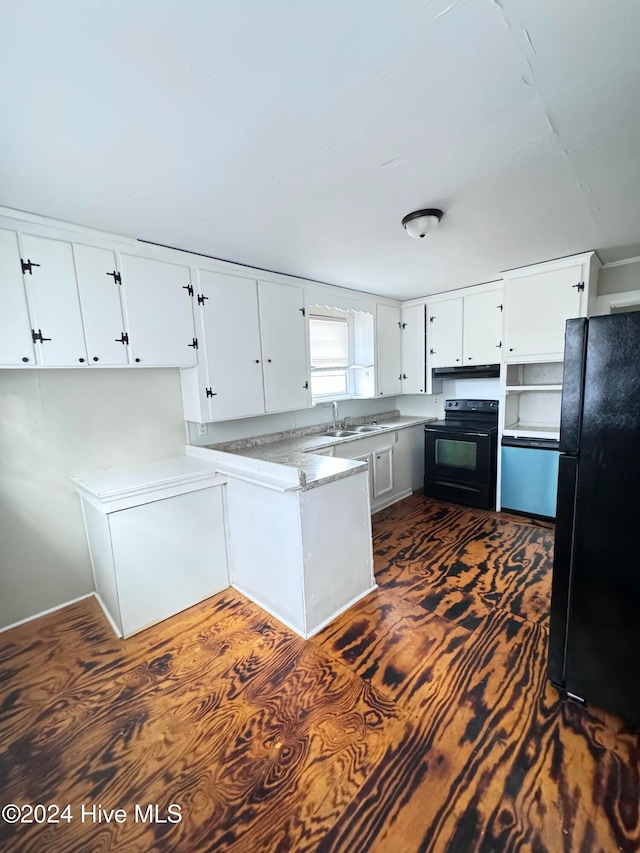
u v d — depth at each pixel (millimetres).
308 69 1061
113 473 2428
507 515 3635
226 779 1314
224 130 1312
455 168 1616
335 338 4160
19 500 2242
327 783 1280
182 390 2891
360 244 2479
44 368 2119
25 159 1430
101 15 881
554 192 1849
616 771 1265
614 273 3240
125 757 1412
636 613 1366
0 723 1583
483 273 3369
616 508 1370
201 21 907
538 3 886
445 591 2400
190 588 2391
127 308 2283
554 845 1073
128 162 1480
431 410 4789
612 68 1088
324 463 2416
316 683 1713
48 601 2365
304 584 2020
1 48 944
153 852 1121
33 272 1943
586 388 1398
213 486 2475
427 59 1041
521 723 1461
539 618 2090
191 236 2271
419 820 1156
